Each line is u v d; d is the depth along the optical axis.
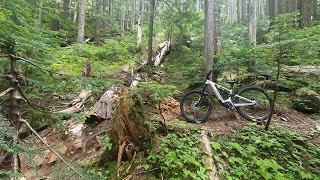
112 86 6.90
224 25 17.94
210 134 4.35
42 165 4.43
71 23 15.77
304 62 4.54
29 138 2.39
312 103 5.79
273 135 4.38
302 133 4.63
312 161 3.79
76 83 3.06
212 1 6.43
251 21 11.67
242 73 6.64
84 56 7.95
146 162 3.65
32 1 4.58
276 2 15.28
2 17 2.67
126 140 3.83
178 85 7.57
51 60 3.58
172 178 3.31
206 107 5.70
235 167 3.56
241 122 5.09
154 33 14.17
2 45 2.57
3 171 1.96
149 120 4.10
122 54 9.72
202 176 3.26
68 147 5.04
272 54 4.52
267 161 3.56
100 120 5.73
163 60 12.08
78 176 2.47
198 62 8.02
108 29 20.61
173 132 4.36
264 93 5.38
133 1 21.44
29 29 3.49
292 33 4.35
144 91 4.96
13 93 2.50
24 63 3.00
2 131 1.94
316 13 14.16
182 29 11.09
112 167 3.80
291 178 3.41
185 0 10.94
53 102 6.00
